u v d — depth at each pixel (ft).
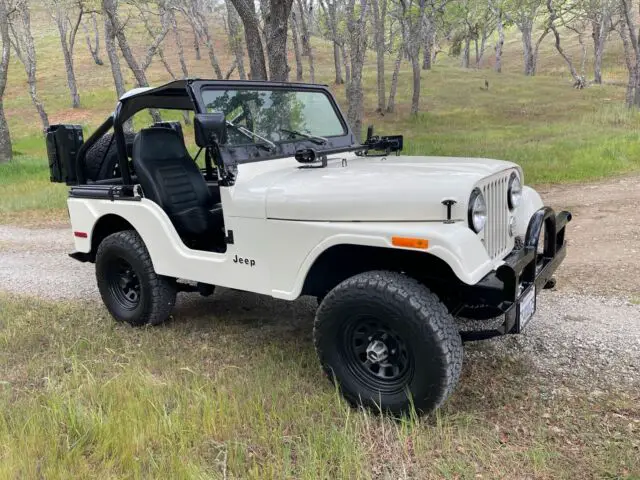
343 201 10.06
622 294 15.70
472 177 9.73
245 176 11.73
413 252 10.43
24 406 10.66
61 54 143.54
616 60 140.05
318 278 11.51
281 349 13.19
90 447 9.43
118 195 14.33
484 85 103.55
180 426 9.72
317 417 10.29
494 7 121.29
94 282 20.08
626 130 53.36
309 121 14.38
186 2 101.60
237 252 11.78
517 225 12.34
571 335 13.24
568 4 146.61
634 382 11.07
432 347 9.25
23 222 32.91
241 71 70.59
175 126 16.74
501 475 8.59
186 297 17.34
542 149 43.68
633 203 26.96
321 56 135.85
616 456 8.79
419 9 77.15
